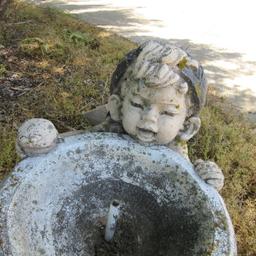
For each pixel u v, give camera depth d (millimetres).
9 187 563
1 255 507
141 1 2340
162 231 619
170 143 688
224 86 1548
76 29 1800
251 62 1752
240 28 2068
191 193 618
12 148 1066
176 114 629
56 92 1348
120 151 642
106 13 2121
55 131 614
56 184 604
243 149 1179
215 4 2365
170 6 2293
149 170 646
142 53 605
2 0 1650
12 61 1498
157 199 638
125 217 637
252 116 1389
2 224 525
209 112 1312
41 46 1559
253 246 926
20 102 1279
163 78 583
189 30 2002
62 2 2252
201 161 649
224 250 557
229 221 589
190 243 583
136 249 615
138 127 633
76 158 621
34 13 1878
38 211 572
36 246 544
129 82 640
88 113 907
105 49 1641
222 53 1802
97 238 614
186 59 616
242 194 1075
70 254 575
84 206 623
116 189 644
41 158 597
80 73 1454
